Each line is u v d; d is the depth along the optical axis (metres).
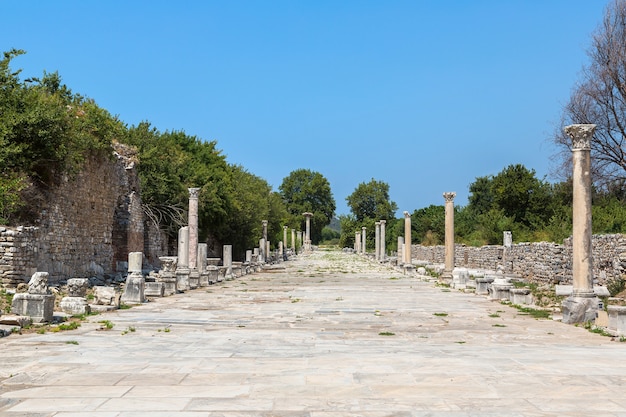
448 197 32.16
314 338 12.55
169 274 25.05
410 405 7.02
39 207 22.56
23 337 12.26
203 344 11.55
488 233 48.66
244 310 18.39
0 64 22.72
